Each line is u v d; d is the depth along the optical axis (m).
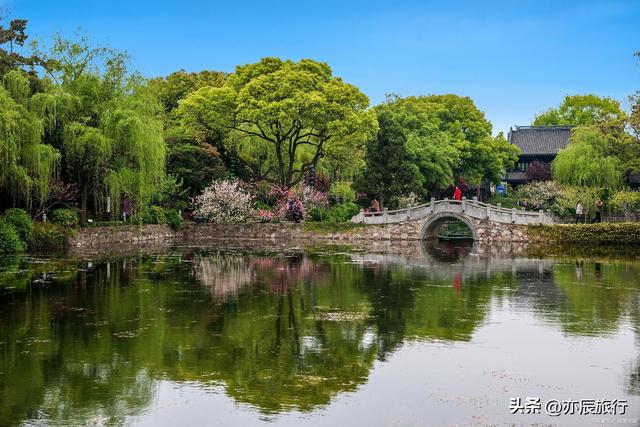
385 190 54.94
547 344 16.53
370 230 53.34
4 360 14.84
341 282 26.67
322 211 56.78
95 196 42.47
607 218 55.78
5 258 33.34
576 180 56.53
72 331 17.48
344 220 56.22
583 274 29.59
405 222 53.12
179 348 15.94
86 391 12.94
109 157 39.09
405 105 70.62
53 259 33.38
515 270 31.23
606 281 27.20
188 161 55.50
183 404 12.30
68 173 40.00
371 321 19.05
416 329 18.09
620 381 13.72
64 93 37.00
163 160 41.84
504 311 20.59
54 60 39.81
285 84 51.50
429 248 45.41
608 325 18.64
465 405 12.35
